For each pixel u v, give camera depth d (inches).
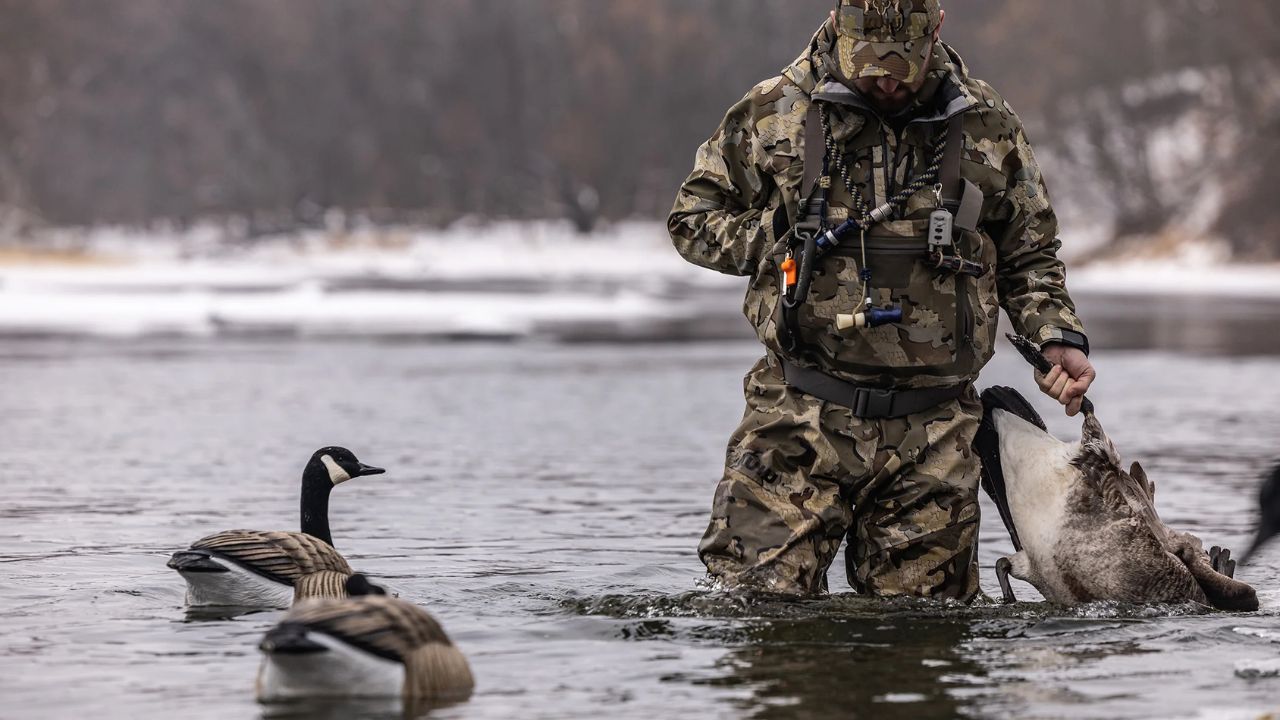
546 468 406.0
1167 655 187.5
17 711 161.9
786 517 219.9
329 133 4458.7
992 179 219.9
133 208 4808.1
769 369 226.1
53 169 4579.2
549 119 4254.4
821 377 220.7
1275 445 458.9
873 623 206.5
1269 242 2723.9
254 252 3681.1
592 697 165.8
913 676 176.2
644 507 335.3
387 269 2881.4
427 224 4365.2
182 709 161.8
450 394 627.2
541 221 4284.0
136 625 208.4
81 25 4244.6
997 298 231.6
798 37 4490.7
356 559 266.5
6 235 3668.8
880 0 210.1
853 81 213.6
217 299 1349.7
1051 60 3385.8
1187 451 445.1
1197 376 731.4
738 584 218.8
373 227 4389.8
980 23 4387.3
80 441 467.2
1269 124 2817.4
